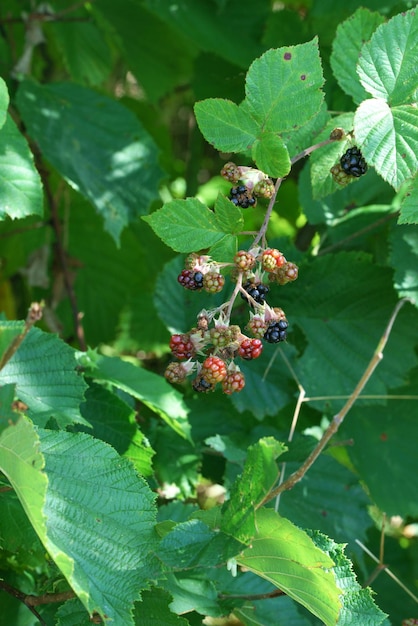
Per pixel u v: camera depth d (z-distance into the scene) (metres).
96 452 0.66
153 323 1.36
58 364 0.72
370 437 1.02
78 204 1.32
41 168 1.08
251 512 0.63
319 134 0.73
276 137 0.65
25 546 0.73
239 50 1.09
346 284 0.96
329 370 0.96
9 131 0.82
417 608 1.05
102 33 1.32
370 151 0.66
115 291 1.36
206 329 0.65
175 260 0.96
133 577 0.63
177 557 0.65
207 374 0.63
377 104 0.67
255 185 0.66
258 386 0.94
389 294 0.96
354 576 0.69
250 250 0.66
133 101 1.43
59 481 0.64
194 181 1.42
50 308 1.23
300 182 0.98
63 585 0.71
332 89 1.02
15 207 0.81
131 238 1.35
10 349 0.57
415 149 0.66
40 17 1.13
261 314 0.65
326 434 0.66
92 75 1.33
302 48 0.65
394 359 0.97
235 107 0.66
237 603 0.74
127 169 1.01
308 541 0.62
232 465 0.88
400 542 1.17
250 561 0.65
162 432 0.93
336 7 0.99
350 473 0.91
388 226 0.98
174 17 1.08
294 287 0.97
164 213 0.66
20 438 0.57
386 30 0.67
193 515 0.67
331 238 1.00
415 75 0.67
